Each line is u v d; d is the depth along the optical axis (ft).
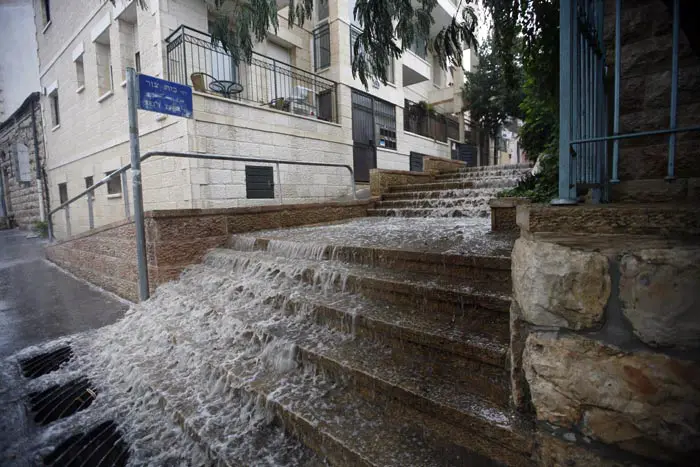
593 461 4.11
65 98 37.50
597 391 4.02
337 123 32.91
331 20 32.94
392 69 39.96
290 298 9.71
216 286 12.76
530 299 4.42
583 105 5.22
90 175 34.19
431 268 9.09
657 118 6.29
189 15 24.99
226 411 7.50
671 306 3.59
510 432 4.87
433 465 5.27
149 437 7.41
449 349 6.42
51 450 7.08
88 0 30.89
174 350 10.15
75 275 20.86
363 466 5.37
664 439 3.72
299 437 6.45
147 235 14.28
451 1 45.19
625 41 6.55
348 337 8.19
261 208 17.62
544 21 8.71
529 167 27.20
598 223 3.93
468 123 55.26
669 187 6.08
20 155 39.32
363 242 12.03
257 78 30.71
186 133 21.65
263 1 11.90
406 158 42.14
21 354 10.73
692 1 4.43
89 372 10.00
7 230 36.24
